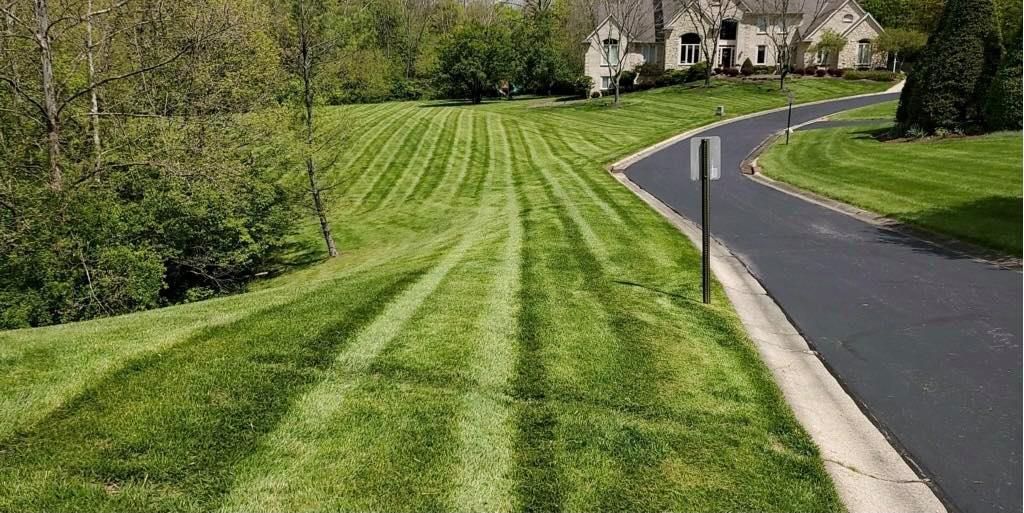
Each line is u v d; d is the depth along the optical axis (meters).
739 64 53.66
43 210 11.59
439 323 6.06
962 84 21.34
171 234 13.85
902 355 5.69
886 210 12.53
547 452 3.78
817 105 39.06
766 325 6.57
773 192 16.20
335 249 17.61
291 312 6.43
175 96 15.07
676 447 3.92
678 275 8.42
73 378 4.61
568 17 66.19
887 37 47.94
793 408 4.63
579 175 21.61
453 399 4.39
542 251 10.11
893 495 3.63
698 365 5.23
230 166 13.82
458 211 20.20
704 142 6.85
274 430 3.91
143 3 14.88
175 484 3.38
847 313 6.88
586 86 53.00
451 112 47.41
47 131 12.53
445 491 3.37
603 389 4.66
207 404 4.21
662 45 53.62
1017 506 3.55
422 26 74.69
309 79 15.77
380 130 38.34
